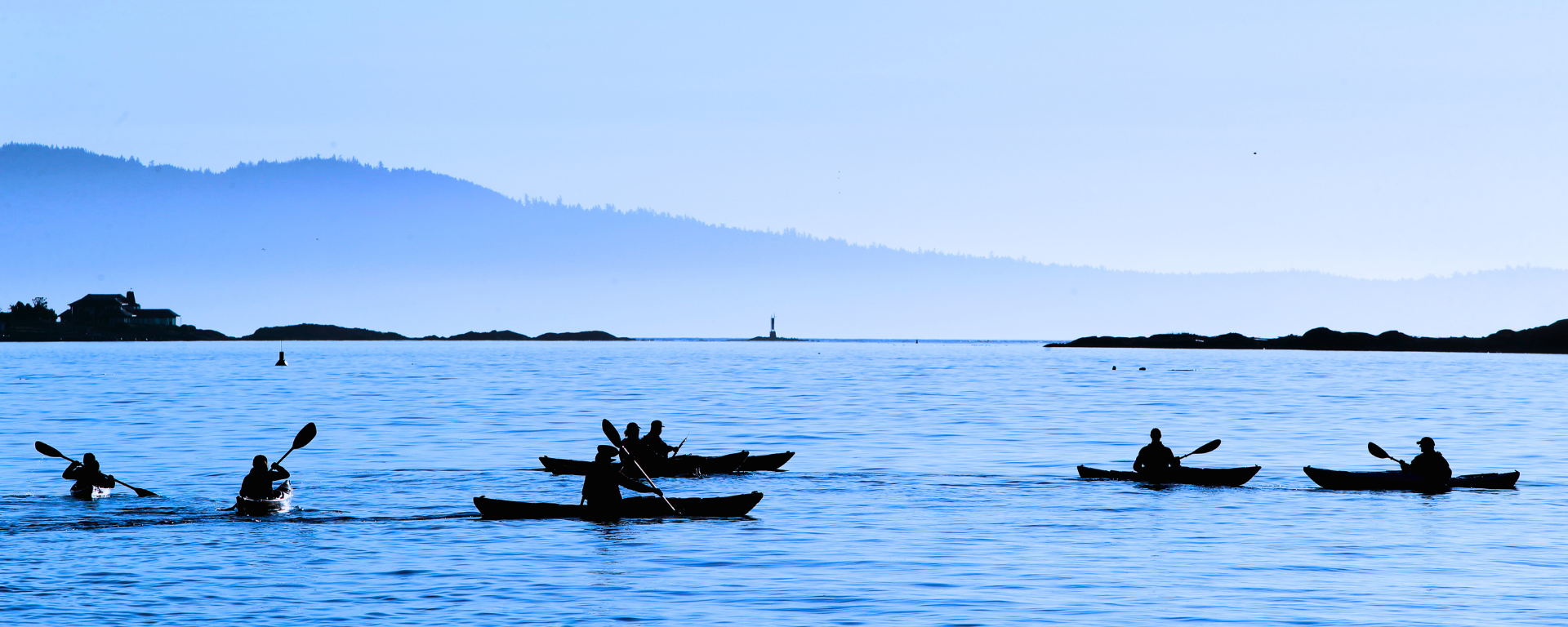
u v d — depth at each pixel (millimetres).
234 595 66938
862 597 67250
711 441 159750
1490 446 151500
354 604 65125
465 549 80000
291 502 99438
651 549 79875
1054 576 72312
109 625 60875
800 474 121062
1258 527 88688
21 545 80312
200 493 104812
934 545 81625
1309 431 175375
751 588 69375
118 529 86625
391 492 106562
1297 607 65062
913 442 155000
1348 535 85438
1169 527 88875
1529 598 66875
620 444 94562
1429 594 67812
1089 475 116500
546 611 64188
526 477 117875
